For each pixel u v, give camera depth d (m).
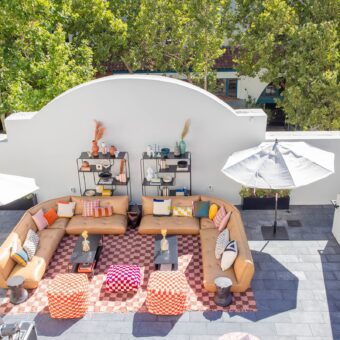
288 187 10.16
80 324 9.23
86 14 19.25
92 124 13.10
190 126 13.02
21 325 8.01
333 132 13.60
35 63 16.53
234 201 14.09
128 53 20.97
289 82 18.17
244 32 19.09
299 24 18.03
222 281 9.45
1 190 10.54
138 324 9.19
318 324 9.06
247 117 12.80
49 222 12.41
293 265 10.98
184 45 19.53
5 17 15.44
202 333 8.90
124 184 13.20
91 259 10.64
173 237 11.50
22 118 13.28
